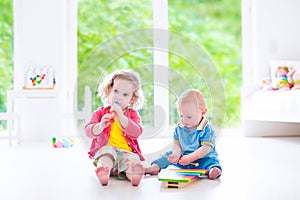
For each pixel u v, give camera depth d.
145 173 1.56
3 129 3.38
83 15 3.49
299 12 3.45
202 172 1.46
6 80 3.36
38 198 1.20
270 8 3.43
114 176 1.54
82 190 1.31
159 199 1.18
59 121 2.90
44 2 3.21
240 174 1.58
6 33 3.35
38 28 3.20
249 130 3.29
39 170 1.70
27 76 3.03
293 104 2.68
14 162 1.94
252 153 2.21
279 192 1.26
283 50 3.44
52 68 3.08
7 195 1.24
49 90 2.89
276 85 3.08
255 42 3.45
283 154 2.16
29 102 3.14
